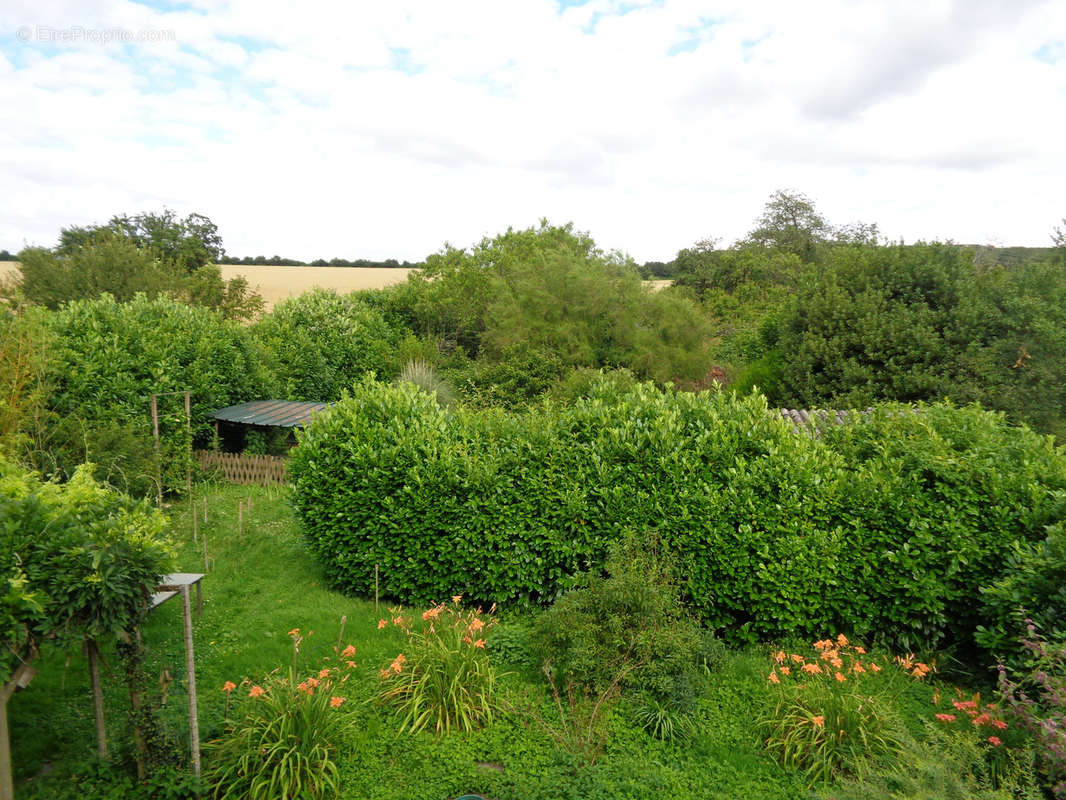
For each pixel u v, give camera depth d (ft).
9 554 12.05
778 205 144.46
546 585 25.21
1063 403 50.78
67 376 38.73
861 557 21.71
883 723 16.81
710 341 85.15
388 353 83.46
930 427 25.07
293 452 28.84
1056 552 18.33
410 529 25.76
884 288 59.57
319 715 15.94
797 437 25.18
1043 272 53.62
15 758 15.48
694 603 23.18
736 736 17.58
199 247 118.32
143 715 14.53
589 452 25.38
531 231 100.73
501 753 16.63
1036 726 14.90
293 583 28.09
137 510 14.71
